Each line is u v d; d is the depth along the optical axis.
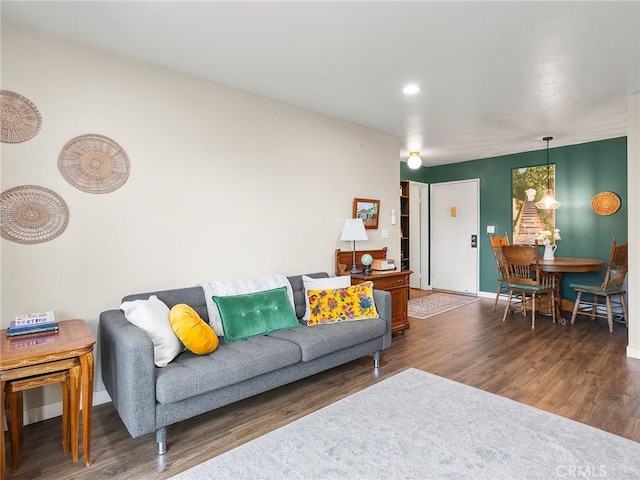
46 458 1.93
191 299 2.70
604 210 5.00
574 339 3.86
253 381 2.31
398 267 4.87
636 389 2.65
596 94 3.32
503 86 3.15
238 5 2.02
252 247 3.34
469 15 2.11
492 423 2.21
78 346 1.80
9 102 2.19
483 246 6.25
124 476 1.78
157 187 2.77
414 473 1.77
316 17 2.13
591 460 1.84
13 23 2.20
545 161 5.52
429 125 4.31
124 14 2.11
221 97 3.12
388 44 2.45
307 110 3.76
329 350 2.66
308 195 3.79
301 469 1.81
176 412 1.99
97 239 2.51
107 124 2.54
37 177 2.29
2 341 1.87
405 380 2.85
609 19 2.14
